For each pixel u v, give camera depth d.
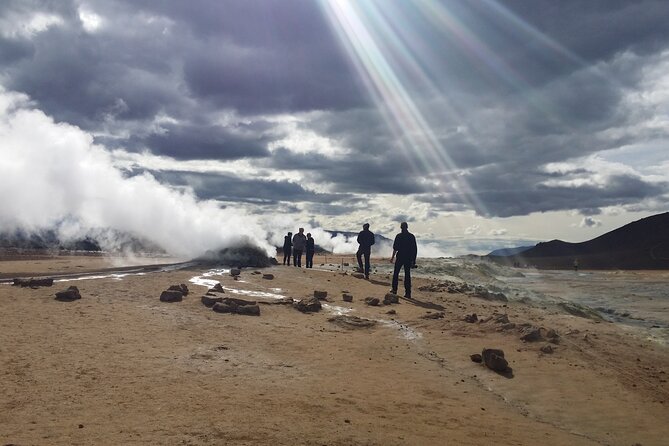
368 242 22.88
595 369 10.01
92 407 6.40
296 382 8.09
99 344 9.29
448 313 14.77
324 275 21.45
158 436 5.54
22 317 10.86
